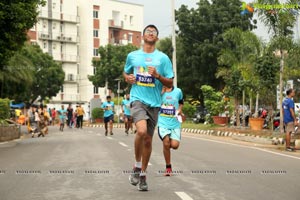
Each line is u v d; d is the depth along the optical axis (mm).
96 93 75875
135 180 8008
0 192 7969
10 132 24062
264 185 8703
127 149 15844
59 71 62562
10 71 33875
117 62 61250
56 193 7863
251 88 26469
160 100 7891
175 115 9828
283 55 21516
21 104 59406
